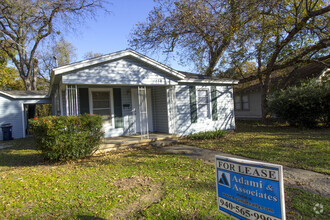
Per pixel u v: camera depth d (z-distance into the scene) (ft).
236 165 7.72
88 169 20.29
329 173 16.25
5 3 55.36
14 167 22.35
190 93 39.60
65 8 59.00
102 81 28.32
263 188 6.89
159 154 25.85
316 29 41.73
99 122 24.75
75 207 12.54
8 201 13.52
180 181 16.03
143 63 31.86
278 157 21.47
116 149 29.14
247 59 50.08
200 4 49.90
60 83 29.60
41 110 73.36
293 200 12.32
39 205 12.92
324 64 44.88
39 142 22.45
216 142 32.24
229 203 7.99
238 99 71.77
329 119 40.22
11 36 68.39
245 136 36.42
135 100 38.09
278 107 44.29
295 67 51.57
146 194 14.02
